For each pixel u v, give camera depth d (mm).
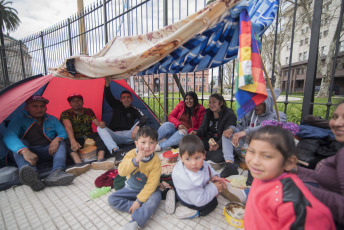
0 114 2439
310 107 2666
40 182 2252
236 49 2244
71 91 3869
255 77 1521
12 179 2438
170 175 2264
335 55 2324
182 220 1745
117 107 3811
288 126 2115
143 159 1768
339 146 1829
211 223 1696
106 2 4996
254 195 1026
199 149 1602
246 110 1578
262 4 2250
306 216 803
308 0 10852
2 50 8922
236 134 2424
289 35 12945
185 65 2652
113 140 3340
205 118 3154
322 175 1325
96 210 1913
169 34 1964
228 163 2500
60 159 2564
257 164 974
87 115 3406
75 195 2180
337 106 1333
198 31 1805
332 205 1052
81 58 2557
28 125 2742
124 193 1880
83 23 6152
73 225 1712
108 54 2482
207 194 1688
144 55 2053
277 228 914
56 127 2949
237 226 1623
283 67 27031
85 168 2713
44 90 3592
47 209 1939
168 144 3434
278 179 973
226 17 1779
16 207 1982
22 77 9758
